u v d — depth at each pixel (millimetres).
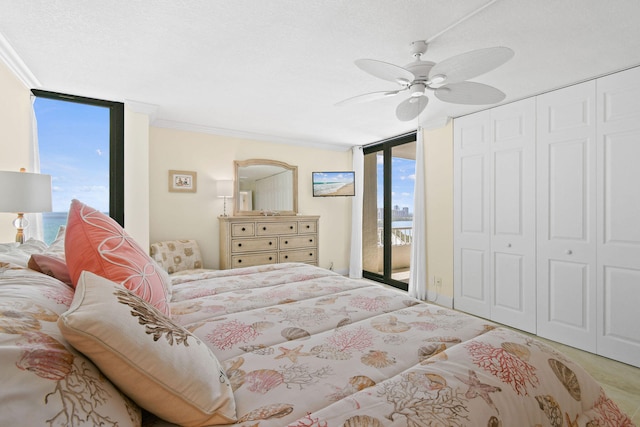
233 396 816
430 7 1739
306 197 5207
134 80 2729
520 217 3148
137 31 1986
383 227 5145
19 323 639
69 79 2695
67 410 542
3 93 2350
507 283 3258
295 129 4391
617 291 2520
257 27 1944
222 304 1534
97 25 1922
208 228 4312
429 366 956
